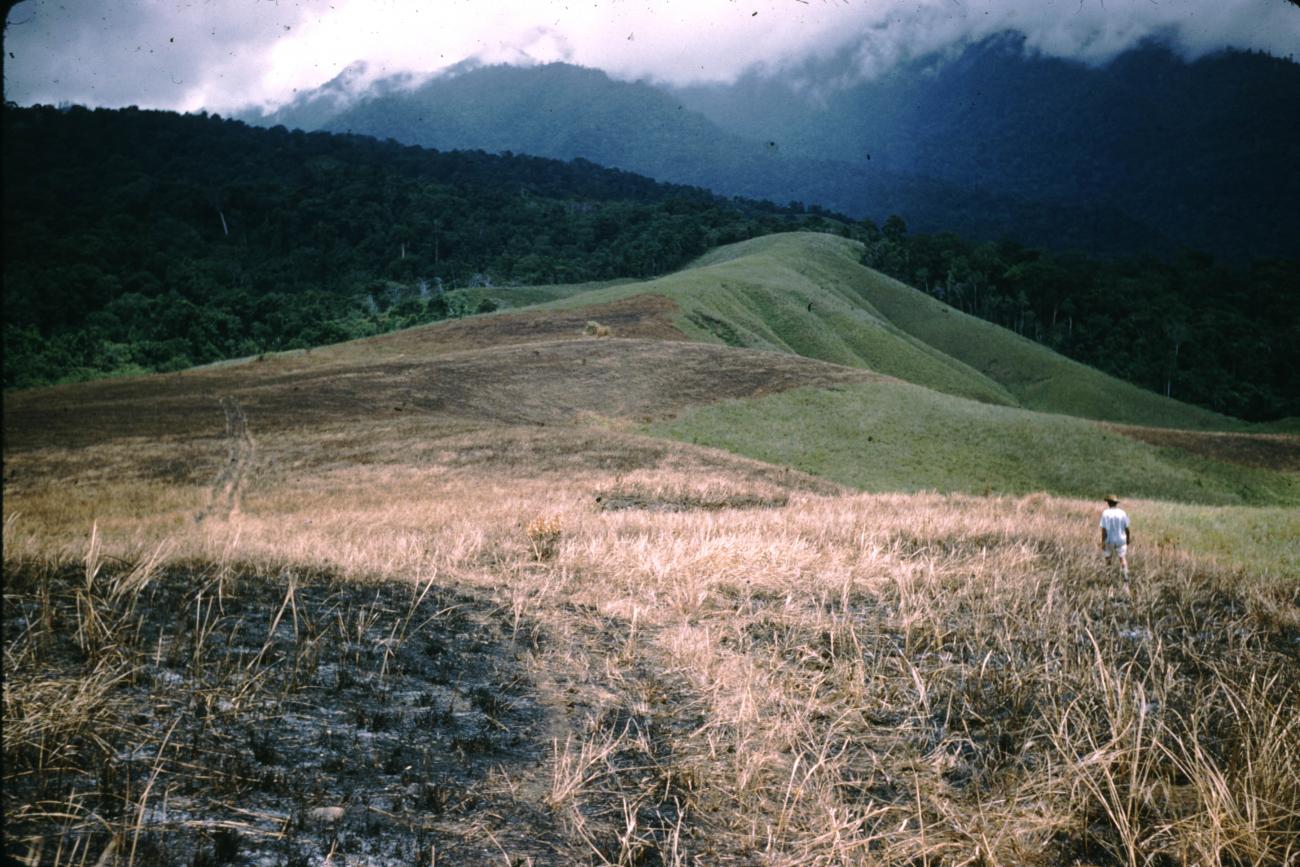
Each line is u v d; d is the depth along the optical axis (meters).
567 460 35.69
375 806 3.66
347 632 5.96
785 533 12.94
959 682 5.89
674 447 39.19
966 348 130.12
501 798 3.89
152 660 4.82
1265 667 6.24
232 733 4.11
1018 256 183.88
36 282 123.44
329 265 196.88
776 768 4.51
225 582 6.77
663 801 4.07
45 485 29.86
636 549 10.38
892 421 53.28
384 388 54.03
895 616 7.69
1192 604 8.89
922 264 180.00
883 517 16.72
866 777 4.50
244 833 3.28
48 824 3.06
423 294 168.62
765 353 69.50
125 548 7.94
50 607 5.28
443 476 32.38
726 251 179.75
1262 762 4.31
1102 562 12.27
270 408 47.62
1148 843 3.87
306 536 13.00
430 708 4.83
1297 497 46.28
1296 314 160.12
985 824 3.92
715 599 8.05
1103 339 151.25
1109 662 6.27
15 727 3.58
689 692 5.54
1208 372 138.12
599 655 6.20
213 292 157.50
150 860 2.97
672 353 67.38
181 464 34.31
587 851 3.54
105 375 99.88
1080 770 4.30
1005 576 9.79
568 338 78.06
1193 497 45.59
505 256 198.25
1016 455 49.28
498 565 9.31
